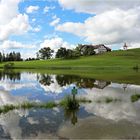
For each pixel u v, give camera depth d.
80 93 33.19
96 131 15.93
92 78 58.59
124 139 14.45
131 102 26.30
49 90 38.12
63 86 43.47
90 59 164.25
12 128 16.58
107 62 141.75
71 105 22.69
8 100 28.58
